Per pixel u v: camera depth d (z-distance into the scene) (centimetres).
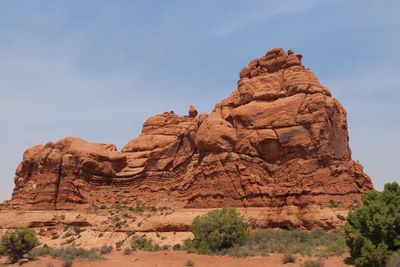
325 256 3150
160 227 5391
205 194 5469
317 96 5234
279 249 3628
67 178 6650
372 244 2756
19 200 6838
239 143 5478
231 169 5366
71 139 7144
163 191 6588
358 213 2958
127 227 5644
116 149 7694
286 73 5662
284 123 5278
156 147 7294
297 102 5312
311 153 5019
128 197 6725
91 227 5956
